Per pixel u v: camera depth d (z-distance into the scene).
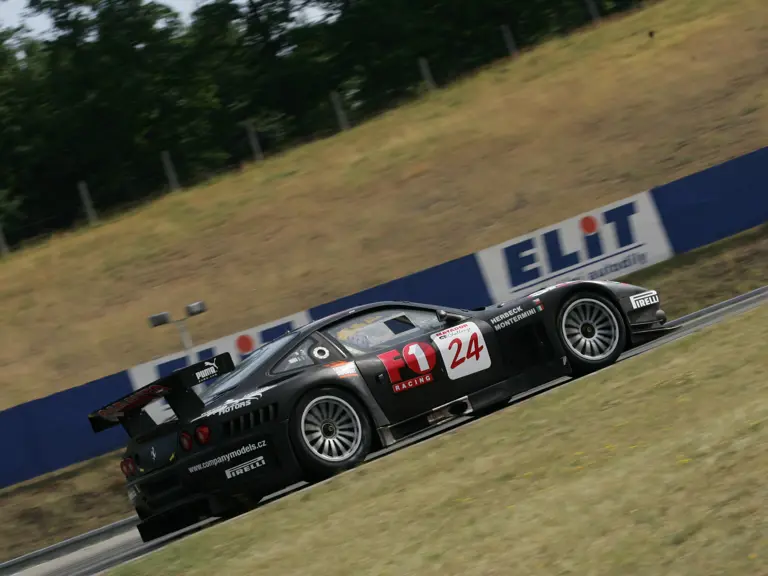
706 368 15.26
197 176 88.94
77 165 95.31
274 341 19.69
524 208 58.25
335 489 14.69
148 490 18.00
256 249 60.28
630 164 59.59
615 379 16.75
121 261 62.12
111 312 56.94
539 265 39.03
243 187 68.81
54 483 32.50
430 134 70.00
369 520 12.25
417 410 18.94
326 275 56.03
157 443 17.91
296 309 53.53
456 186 62.25
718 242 40.47
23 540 30.25
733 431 10.95
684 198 40.47
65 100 95.81
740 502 8.75
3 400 49.97
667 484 9.89
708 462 10.11
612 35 78.38
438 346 19.47
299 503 14.42
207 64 101.19
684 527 8.66
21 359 53.66
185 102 98.31
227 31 102.81
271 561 11.68
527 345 20.41
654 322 21.69
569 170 60.91
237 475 17.28
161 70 98.56
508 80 76.19
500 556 9.47
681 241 40.25
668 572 7.98
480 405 19.70
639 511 9.41
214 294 56.50
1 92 95.88
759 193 41.06
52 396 33.50
